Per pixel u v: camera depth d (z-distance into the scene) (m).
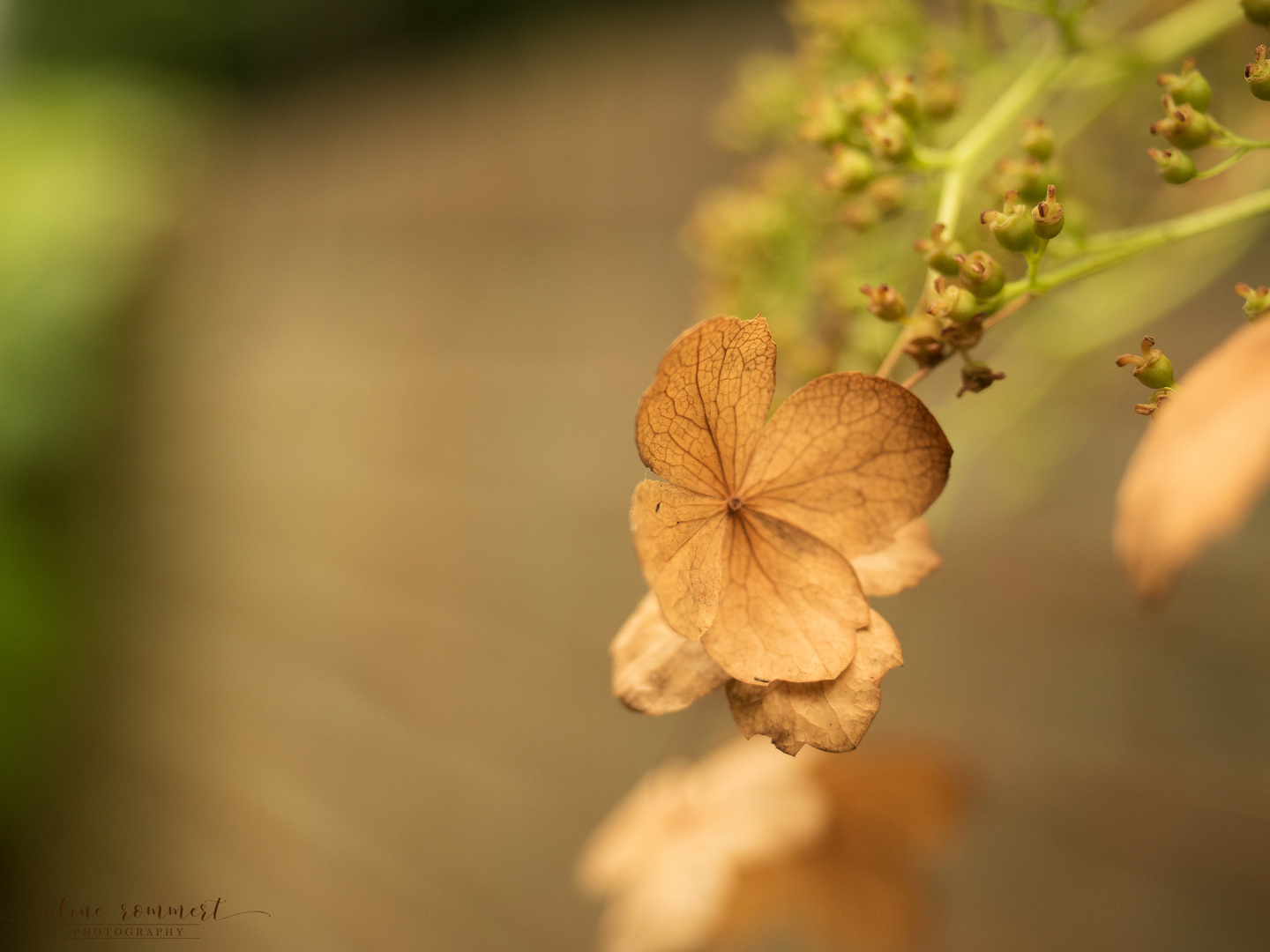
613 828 0.31
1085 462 0.54
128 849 1.40
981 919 0.57
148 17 1.50
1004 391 0.34
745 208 0.29
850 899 0.27
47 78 1.57
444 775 1.00
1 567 1.45
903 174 0.21
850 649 0.16
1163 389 0.18
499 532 0.96
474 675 0.98
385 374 1.09
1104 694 0.53
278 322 1.25
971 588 0.59
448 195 1.03
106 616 1.48
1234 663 0.48
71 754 1.50
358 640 1.11
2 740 1.49
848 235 0.27
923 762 0.27
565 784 0.88
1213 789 0.49
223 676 1.29
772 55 0.73
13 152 1.47
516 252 0.95
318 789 1.14
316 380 1.19
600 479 0.87
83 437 1.48
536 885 0.90
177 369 1.39
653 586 0.16
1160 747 0.51
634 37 0.86
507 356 0.96
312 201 1.21
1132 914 0.51
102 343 1.46
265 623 1.24
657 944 0.26
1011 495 0.51
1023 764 0.56
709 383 0.16
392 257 1.10
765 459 0.17
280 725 1.21
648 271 0.83
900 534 0.17
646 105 0.84
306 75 1.28
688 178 0.79
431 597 1.03
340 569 1.14
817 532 0.17
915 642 0.62
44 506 1.52
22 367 1.44
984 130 0.22
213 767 1.29
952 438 0.35
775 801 0.28
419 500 1.05
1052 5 0.23
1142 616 0.52
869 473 0.17
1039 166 0.19
